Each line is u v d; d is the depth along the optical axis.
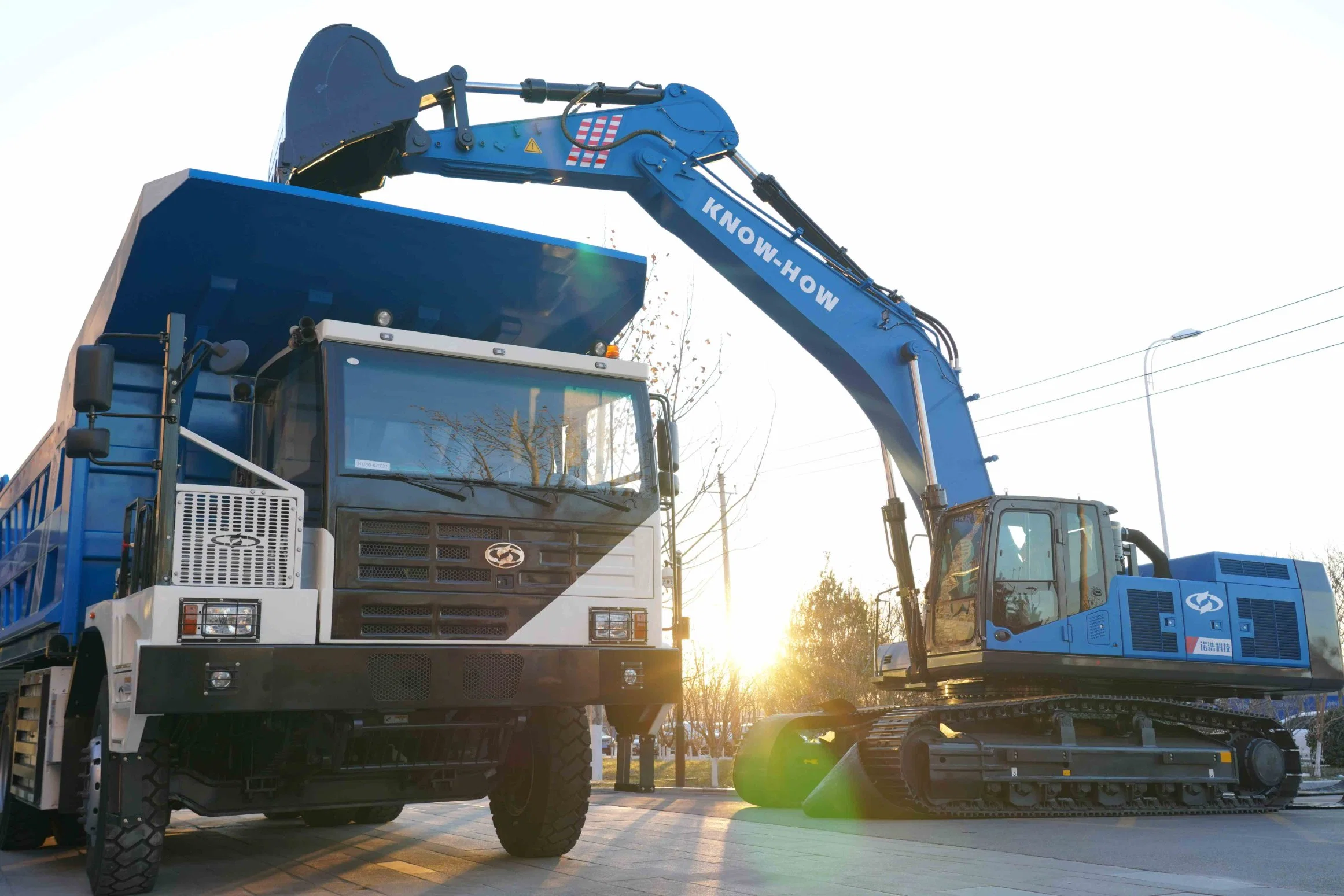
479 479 7.06
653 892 6.41
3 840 9.09
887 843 8.81
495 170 12.13
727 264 13.27
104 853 6.47
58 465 8.43
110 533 7.78
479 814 11.79
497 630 6.87
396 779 7.26
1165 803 12.54
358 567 6.58
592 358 7.71
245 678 6.11
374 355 7.02
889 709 12.51
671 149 12.99
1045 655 12.04
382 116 9.99
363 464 6.75
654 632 7.37
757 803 12.86
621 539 7.40
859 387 13.45
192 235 7.27
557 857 7.95
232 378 7.77
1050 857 7.92
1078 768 11.93
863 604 28.80
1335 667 13.62
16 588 9.64
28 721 8.27
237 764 6.98
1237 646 13.02
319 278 7.87
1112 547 12.72
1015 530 12.35
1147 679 12.70
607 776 22.91
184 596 6.14
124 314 7.84
